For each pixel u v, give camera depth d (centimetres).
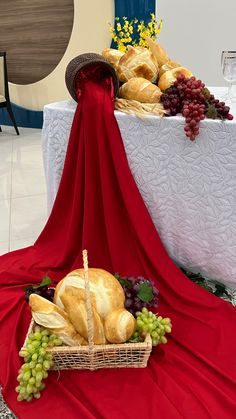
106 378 115
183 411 105
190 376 116
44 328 117
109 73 151
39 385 108
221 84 350
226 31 328
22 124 469
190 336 130
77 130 151
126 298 126
